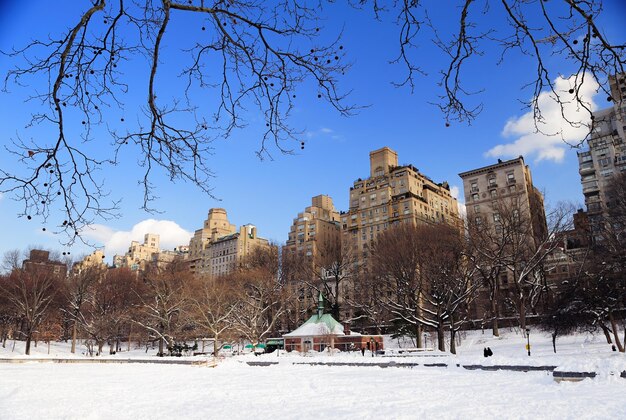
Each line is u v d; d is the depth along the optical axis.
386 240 67.62
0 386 26.20
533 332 64.62
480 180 116.75
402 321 68.31
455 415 14.38
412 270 58.97
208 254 187.88
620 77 4.98
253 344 64.06
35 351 78.31
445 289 56.56
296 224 150.00
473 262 59.72
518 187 103.69
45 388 25.09
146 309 71.12
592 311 43.78
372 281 72.31
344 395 20.09
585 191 96.19
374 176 140.88
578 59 5.01
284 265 91.06
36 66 5.43
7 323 81.12
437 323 59.53
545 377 23.88
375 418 14.30
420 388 21.83
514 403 16.20
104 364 50.41
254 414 15.59
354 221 130.50
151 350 87.75
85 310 77.69
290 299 82.12
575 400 16.16
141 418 15.20
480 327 81.50
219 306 60.59
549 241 67.56
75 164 5.96
